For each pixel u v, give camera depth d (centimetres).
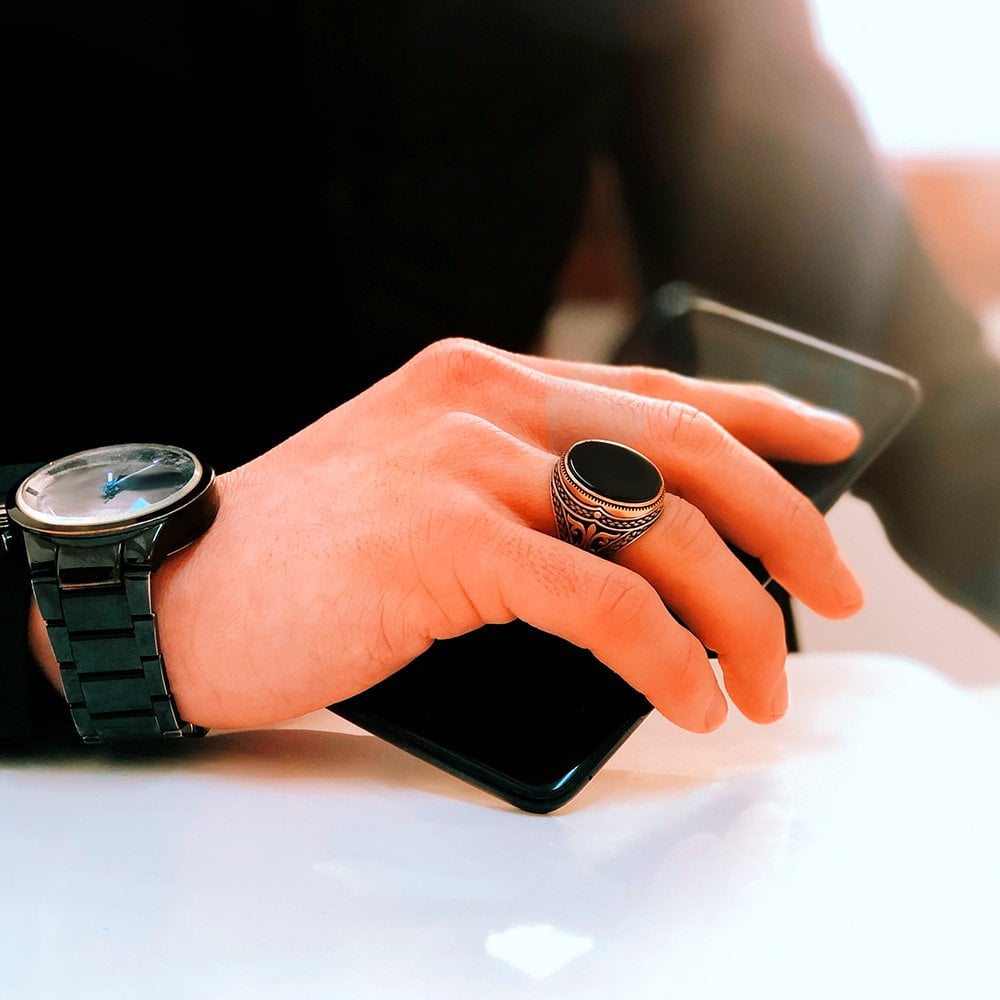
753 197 65
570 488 37
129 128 57
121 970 31
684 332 53
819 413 45
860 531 64
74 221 57
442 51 58
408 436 40
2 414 59
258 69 57
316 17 57
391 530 38
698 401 44
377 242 61
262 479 41
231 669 38
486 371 41
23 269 57
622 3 60
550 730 37
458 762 36
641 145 66
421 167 60
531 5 59
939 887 32
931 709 39
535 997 31
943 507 57
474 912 32
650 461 39
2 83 55
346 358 63
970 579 57
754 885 33
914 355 60
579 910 32
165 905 33
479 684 38
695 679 37
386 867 33
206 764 38
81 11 55
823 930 31
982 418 57
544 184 63
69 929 32
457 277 63
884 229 63
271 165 58
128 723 39
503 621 38
